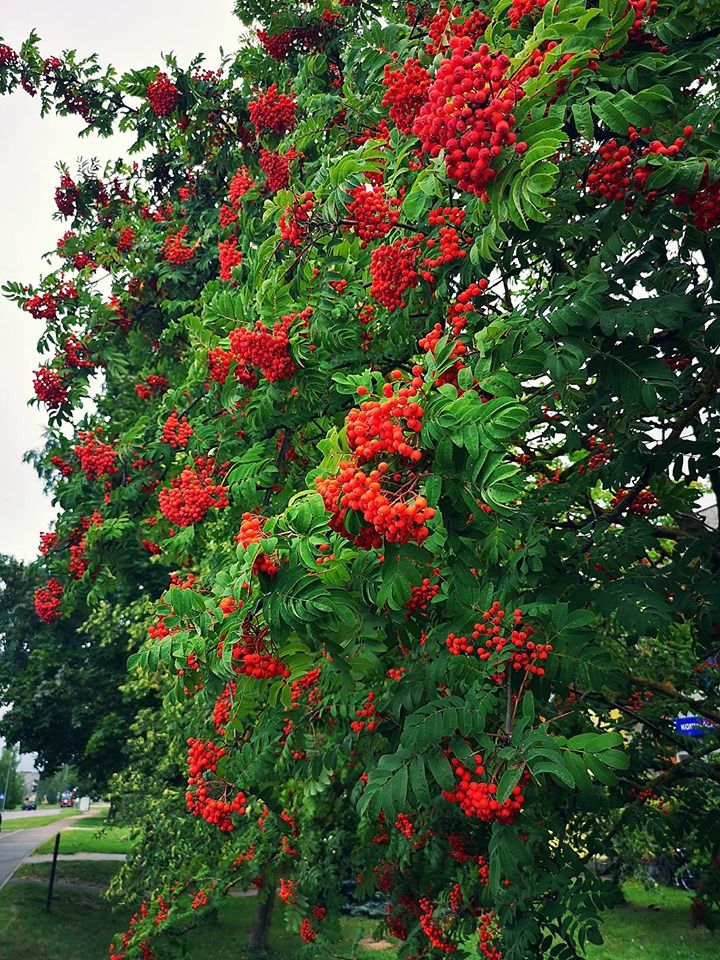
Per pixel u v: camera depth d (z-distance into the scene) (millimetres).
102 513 7625
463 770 3109
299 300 4391
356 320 4523
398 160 4047
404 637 3387
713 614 4113
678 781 5492
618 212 3443
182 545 5566
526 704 3100
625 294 3934
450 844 5652
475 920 5816
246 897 18797
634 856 7293
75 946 13125
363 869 7496
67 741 16906
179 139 9719
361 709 4434
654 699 6293
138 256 9688
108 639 13719
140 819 10352
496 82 2566
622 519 4945
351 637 3070
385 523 2314
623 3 2789
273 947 13602
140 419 7512
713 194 3109
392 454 2514
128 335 9766
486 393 2797
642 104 2793
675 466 4148
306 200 4324
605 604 3787
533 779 3059
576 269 4277
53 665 16797
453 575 2693
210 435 5734
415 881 7008
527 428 5180
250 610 2688
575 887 3846
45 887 18516
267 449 4949
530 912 3979
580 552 4398
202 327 5020
